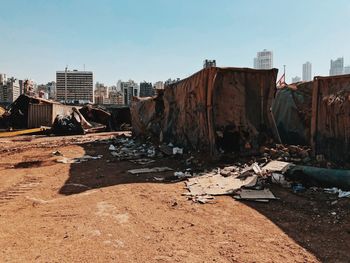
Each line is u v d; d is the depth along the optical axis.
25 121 32.75
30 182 9.84
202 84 12.16
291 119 14.31
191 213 6.63
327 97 10.26
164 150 13.95
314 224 5.91
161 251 4.95
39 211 6.99
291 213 6.50
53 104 33.34
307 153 10.80
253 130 12.19
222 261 4.60
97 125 30.92
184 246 5.12
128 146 17.44
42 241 5.39
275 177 8.48
